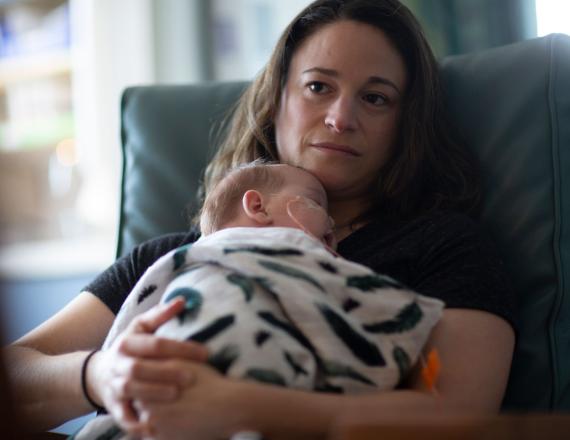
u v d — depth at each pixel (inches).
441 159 52.7
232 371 34.4
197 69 112.1
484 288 42.6
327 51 49.1
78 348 47.0
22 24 113.7
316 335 36.1
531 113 50.8
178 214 60.4
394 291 38.7
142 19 111.7
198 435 33.6
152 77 112.2
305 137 49.5
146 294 40.8
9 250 105.9
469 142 53.5
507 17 109.3
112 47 112.8
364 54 48.9
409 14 52.1
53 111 113.9
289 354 35.5
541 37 52.4
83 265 110.2
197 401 33.3
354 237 48.8
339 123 47.8
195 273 38.8
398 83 50.9
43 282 106.3
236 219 44.9
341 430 24.7
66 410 40.6
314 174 49.3
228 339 35.0
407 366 37.4
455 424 24.6
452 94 55.1
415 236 46.5
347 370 36.0
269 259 38.2
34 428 41.6
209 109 62.7
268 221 43.9
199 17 111.7
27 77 114.0
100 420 39.3
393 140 51.7
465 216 47.8
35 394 40.8
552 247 48.2
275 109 53.8
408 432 24.5
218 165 56.7
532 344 47.0
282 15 113.4
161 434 33.8
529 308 47.9
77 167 114.1
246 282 37.4
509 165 50.8
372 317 38.0
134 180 62.2
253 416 33.3
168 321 36.7
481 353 40.1
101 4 112.1
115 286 49.2
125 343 35.2
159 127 62.6
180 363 33.9
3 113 113.6
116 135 113.7
